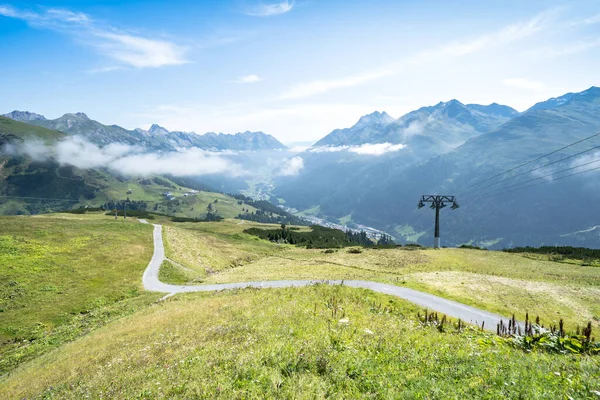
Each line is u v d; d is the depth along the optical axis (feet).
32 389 59.47
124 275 221.46
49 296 173.99
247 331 58.90
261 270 270.87
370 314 79.10
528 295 135.44
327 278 197.57
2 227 269.85
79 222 350.02
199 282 218.79
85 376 53.72
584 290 140.97
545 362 36.45
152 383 38.58
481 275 173.06
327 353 39.99
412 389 29.30
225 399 30.25
